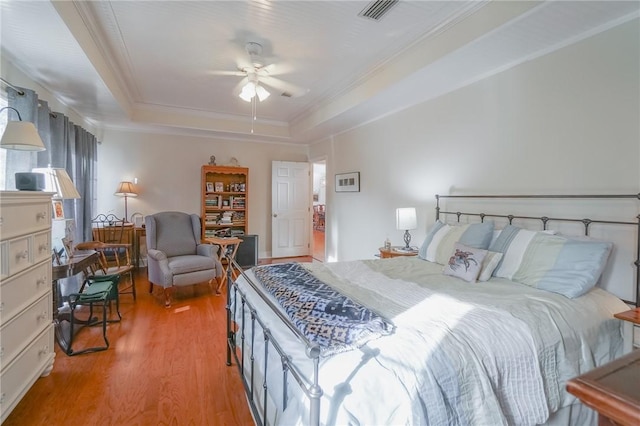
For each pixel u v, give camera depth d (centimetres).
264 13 232
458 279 210
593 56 204
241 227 587
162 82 370
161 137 541
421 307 153
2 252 155
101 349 249
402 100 350
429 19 237
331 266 245
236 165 591
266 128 554
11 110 242
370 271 232
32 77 287
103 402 185
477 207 286
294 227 642
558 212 224
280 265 240
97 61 274
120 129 511
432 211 338
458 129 304
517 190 251
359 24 245
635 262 182
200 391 198
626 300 188
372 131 437
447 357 113
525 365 127
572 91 215
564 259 183
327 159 570
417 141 357
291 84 340
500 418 110
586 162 208
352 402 94
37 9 185
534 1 182
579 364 142
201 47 283
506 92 259
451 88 311
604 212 199
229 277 238
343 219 513
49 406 181
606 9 183
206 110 489
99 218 497
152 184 535
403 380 102
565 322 148
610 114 197
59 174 263
